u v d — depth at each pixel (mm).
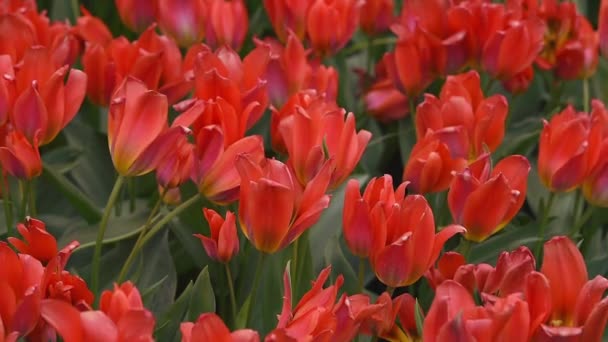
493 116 1798
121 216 1845
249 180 1604
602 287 1545
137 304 1494
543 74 2238
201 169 1672
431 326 1520
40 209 1937
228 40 1995
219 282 1801
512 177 1707
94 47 1866
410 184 1759
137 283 1783
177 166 1701
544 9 2072
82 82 1722
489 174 1714
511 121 2199
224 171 1667
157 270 1791
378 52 2314
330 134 1688
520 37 1924
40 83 1735
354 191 1635
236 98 1710
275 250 1613
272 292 1726
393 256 1616
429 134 1758
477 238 1691
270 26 2350
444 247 1896
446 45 1951
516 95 2064
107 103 1889
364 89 2156
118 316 1489
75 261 1827
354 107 2172
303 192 1630
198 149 1666
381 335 1674
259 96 1736
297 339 1499
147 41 1896
